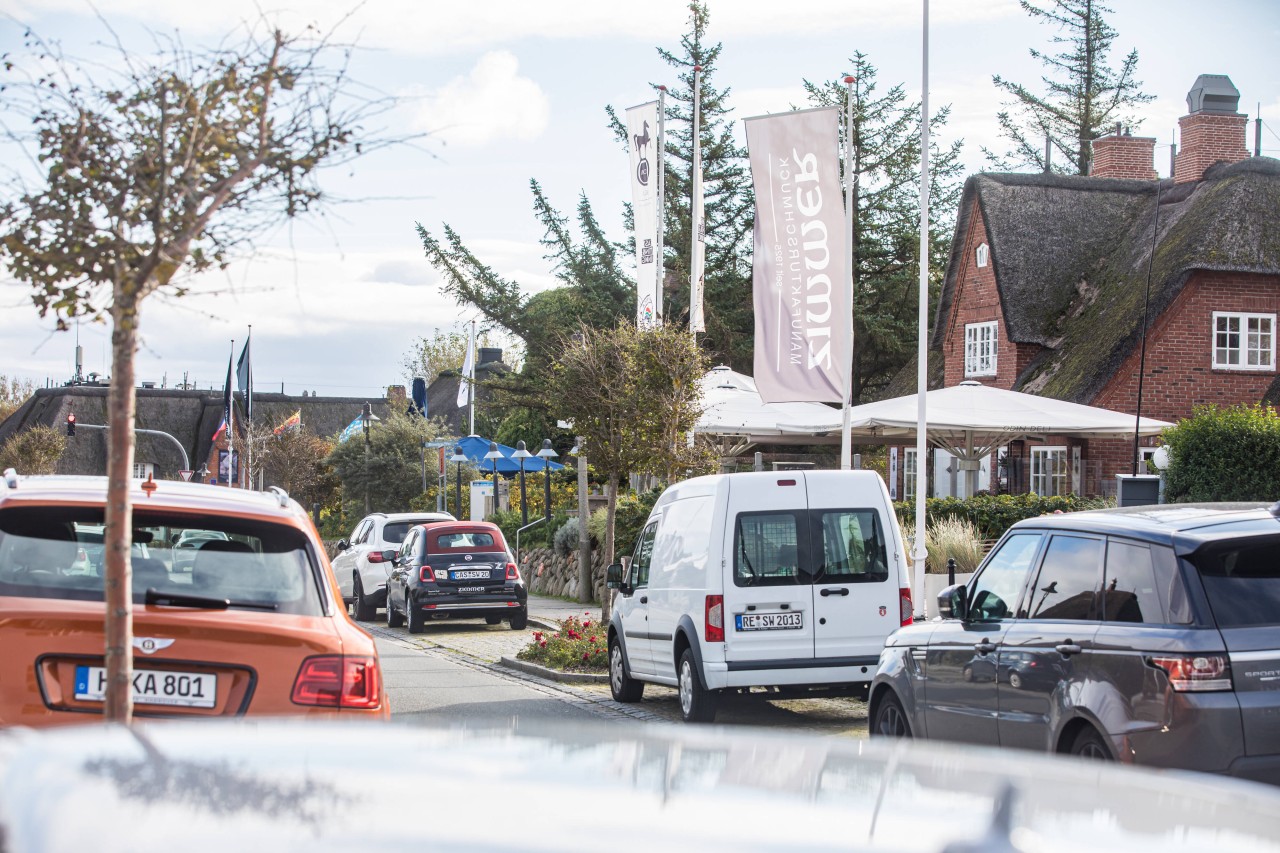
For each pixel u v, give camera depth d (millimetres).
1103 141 46969
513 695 18562
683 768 2381
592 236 57062
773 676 14773
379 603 32531
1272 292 36781
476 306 56344
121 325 6848
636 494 36031
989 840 1954
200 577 7895
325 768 2264
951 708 10422
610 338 27359
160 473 97562
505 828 1920
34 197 7066
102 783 2131
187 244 7000
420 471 64875
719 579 14859
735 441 34312
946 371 45438
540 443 65312
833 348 22516
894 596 15102
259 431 73312
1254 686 8086
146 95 7184
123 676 6672
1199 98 41750
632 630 17391
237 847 1802
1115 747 8398
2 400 134625
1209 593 8320
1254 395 36531
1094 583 9125
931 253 64500
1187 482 24203
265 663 7605
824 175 22484
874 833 1979
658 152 30156
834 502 15180
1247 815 2285
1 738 2621
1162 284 36469
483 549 29266
